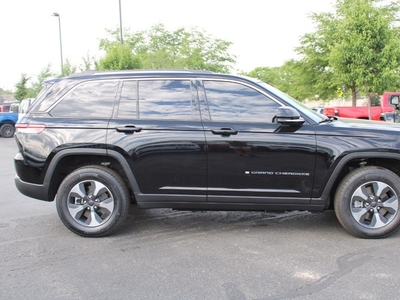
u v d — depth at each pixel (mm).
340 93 22469
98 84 4566
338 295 3072
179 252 4023
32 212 5637
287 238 4387
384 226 4230
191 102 4387
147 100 4445
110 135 4332
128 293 3176
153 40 32031
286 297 3061
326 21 23656
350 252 3936
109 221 4438
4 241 4410
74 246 4234
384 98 16516
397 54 12688
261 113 4305
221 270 3570
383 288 3170
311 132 4184
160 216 5348
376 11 12828
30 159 4422
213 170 4266
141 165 4320
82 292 3201
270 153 4195
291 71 27609
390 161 4383
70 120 4430
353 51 12906
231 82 4406
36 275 3523
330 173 4184
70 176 4438
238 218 5219
